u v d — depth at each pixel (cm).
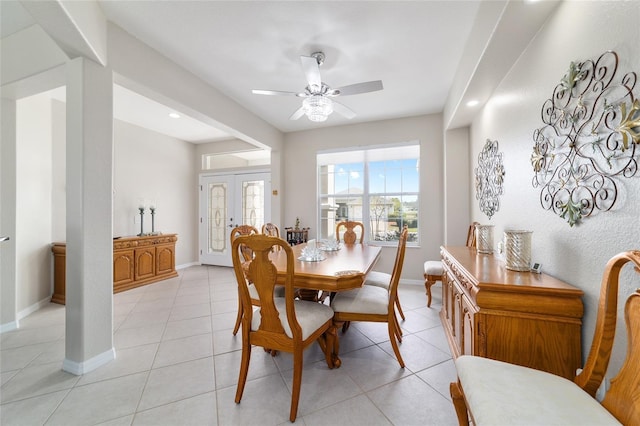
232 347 218
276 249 286
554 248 145
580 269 123
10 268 251
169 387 167
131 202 443
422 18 200
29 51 211
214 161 593
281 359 202
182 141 546
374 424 138
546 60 152
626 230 98
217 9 190
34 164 303
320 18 199
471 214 339
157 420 141
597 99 112
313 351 215
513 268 159
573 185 128
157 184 489
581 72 121
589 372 95
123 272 378
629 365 81
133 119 422
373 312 188
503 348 128
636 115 94
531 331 125
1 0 181
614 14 103
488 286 132
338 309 191
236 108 354
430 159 397
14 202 256
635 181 95
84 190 179
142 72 225
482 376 101
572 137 129
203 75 283
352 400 156
